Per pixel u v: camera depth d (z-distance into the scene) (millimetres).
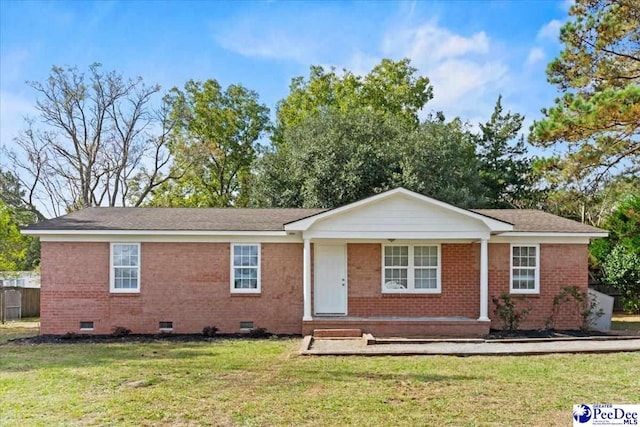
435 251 18781
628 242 22266
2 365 12086
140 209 21031
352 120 34531
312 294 18609
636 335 16844
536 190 41156
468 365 11875
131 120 39344
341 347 14539
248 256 18422
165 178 40938
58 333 17797
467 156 38156
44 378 10570
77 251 17984
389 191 17266
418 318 18047
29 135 37469
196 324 18141
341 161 31672
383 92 41156
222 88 44219
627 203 23766
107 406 8492
